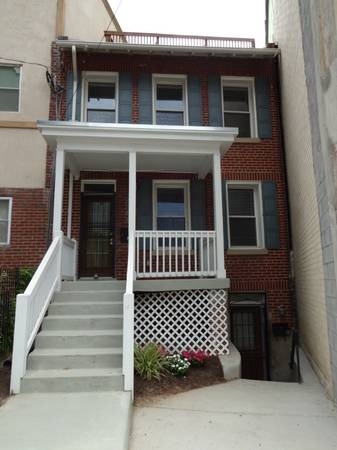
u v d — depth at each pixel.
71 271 8.13
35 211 8.72
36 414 4.09
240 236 9.33
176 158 8.16
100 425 3.79
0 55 9.36
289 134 8.70
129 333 5.11
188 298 7.07
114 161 8.41
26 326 5.09
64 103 9.26
